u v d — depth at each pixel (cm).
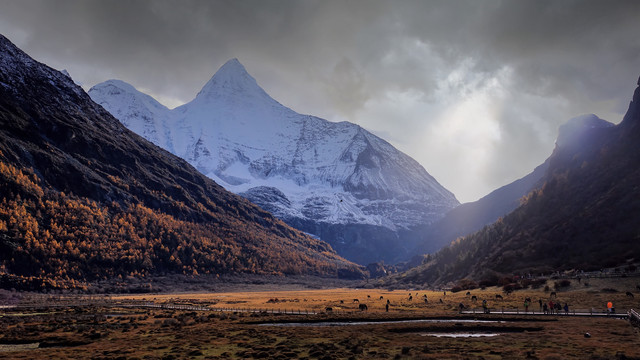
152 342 6184
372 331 7238
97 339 6588
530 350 5119
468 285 17938
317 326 8150
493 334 7019
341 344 5778
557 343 5641
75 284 19175
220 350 5431
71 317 9569
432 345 5641
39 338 6600
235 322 8881
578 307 10038
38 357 5088
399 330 7481
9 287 16888
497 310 10238
